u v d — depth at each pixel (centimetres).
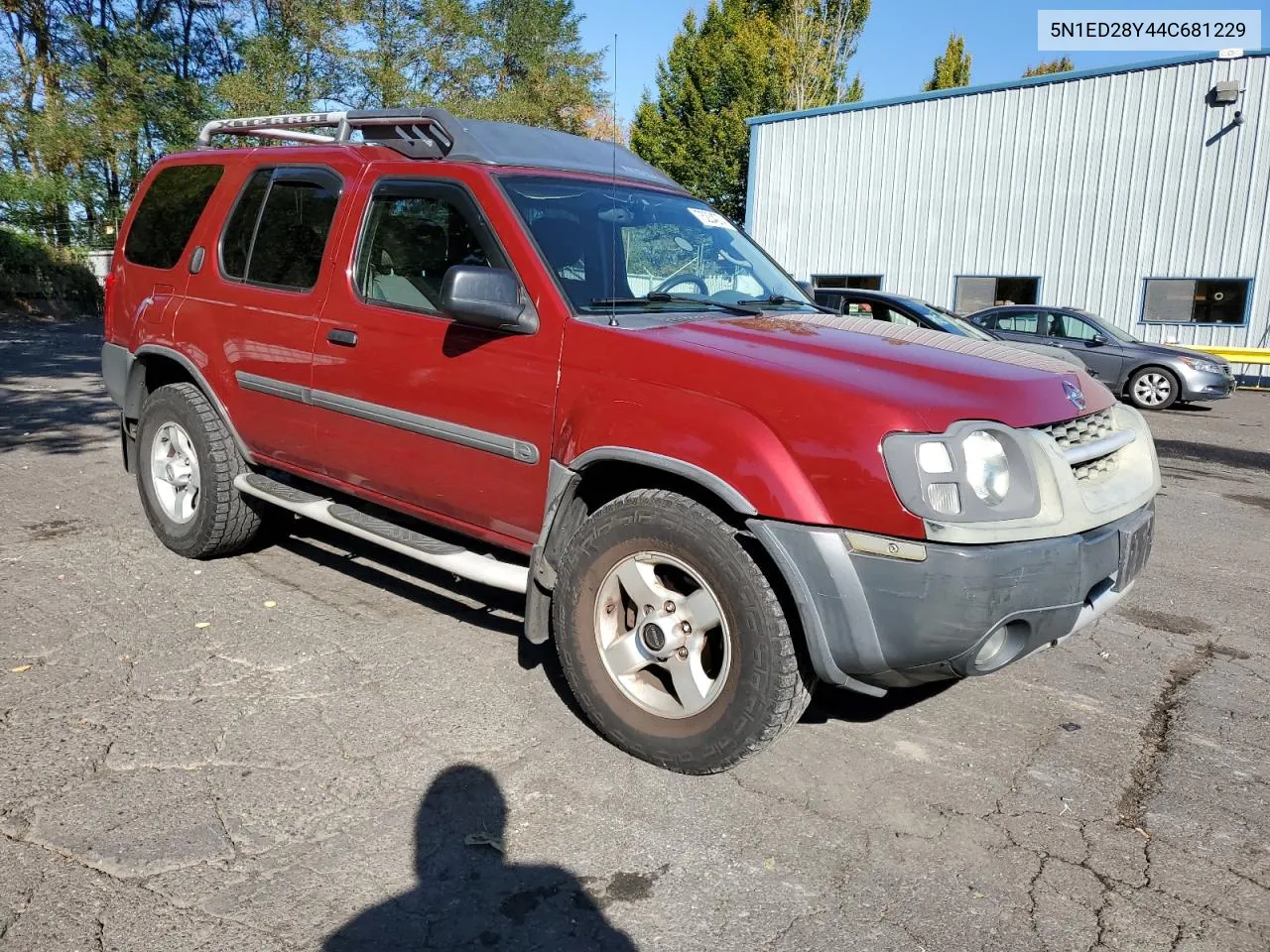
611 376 313
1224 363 1486
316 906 241
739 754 296
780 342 315
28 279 2403
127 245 536
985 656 277
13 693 347
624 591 319
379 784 298
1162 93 1886
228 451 470
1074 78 1978
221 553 498
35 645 389
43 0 2916
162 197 523
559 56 3566
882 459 263
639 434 299
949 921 247
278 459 450
